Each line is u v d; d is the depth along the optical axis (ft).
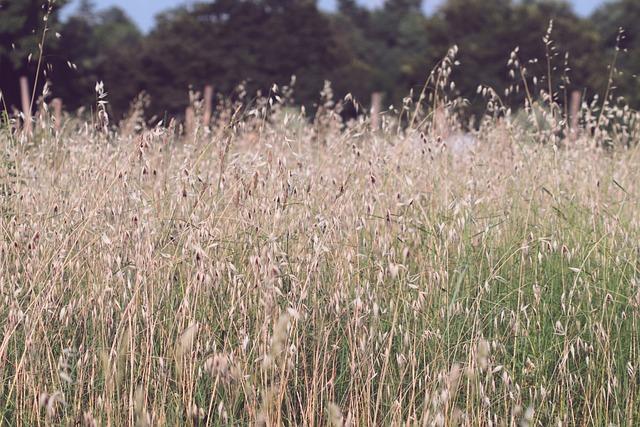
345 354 16.94
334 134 25.86
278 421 14.21
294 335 16.21
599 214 20.97
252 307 17.01
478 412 14.84
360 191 19.53
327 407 15.43
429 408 14.84
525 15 110.73
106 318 16.37
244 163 18.98
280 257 16.93
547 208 21.35
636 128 28.19
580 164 25.14
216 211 17.74
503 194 22.03
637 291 16.96
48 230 18.21
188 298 16.53
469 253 19.17
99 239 17.62
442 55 111.96
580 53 100.58
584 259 17.97
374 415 14.96
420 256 18.25
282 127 20.38
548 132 25.67
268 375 15.72
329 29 128.26
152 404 15.47
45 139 23.22
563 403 16.16
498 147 25.07
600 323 16.25
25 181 20.25
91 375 15.62
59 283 17.06
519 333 17.07
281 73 121.90
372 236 19.38
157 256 17.04
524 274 18.92
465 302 18.03
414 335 15.99
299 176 19.13
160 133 18.02
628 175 24.89
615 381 15.65
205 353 15.60
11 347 16.69
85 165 20.62
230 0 125.59
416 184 21.86
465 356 16.60
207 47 120.37
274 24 122.83
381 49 205.26
